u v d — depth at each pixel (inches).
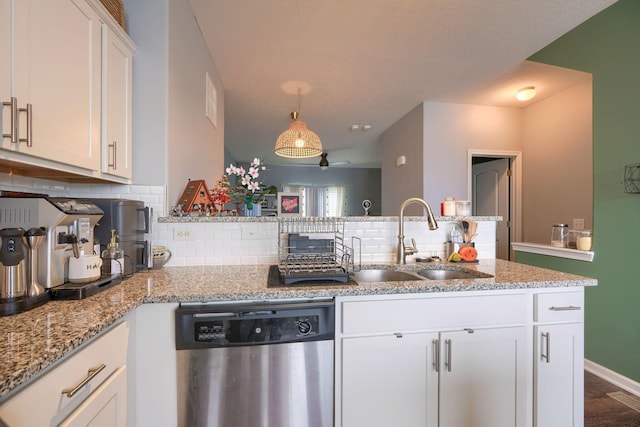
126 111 59.1
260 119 170.2
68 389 28.9
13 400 23.3
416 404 49.1
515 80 118.0
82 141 46.4
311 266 59.4
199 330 43.8
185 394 44.1
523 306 52.3
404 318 48.9
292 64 107.0
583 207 115.0
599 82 82.8
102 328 32.8
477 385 50.6
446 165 141.8
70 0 43.4
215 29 86.7
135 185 63.3
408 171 157.1
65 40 42.7
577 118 118.0
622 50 77.4
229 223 67.3
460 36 89.8
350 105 147.5
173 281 52.0
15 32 34.9
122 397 38.8
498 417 51.4
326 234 66.7
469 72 112.1
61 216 41.3
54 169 42.8
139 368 43.8
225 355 44.5
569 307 53.4
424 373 49.3
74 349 30.0
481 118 144.1
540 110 135.6
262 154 265.0
